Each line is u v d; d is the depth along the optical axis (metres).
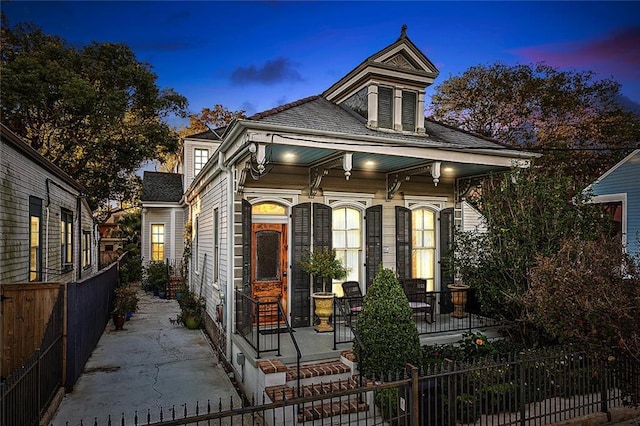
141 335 10.62
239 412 3.54
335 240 9.43
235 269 8.16
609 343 4.82
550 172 18.56
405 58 9.29
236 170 8.23
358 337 6.18
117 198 23.42
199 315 11.51
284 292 8.74
